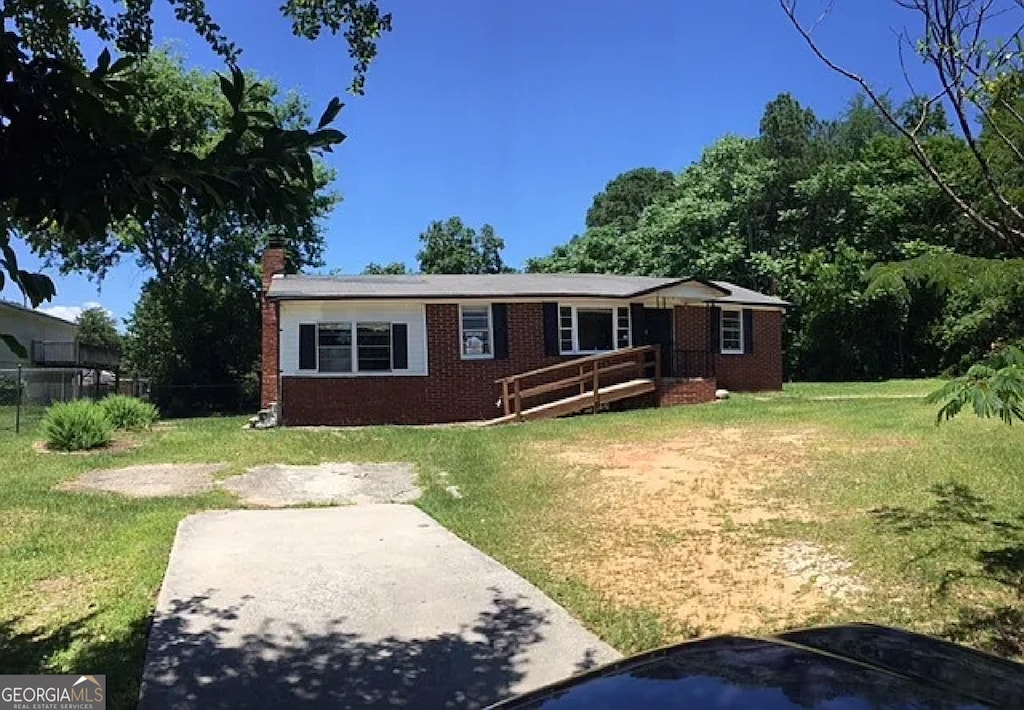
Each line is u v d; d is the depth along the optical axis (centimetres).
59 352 3684
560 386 1900
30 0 398
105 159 280
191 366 3080
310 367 1873
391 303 1908
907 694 204
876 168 3319
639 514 871
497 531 824
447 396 1930
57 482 1153
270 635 537
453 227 5831
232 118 297
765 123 4166
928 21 423
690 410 1773
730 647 246
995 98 434
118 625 561
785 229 3644
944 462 992
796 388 2488
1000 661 250
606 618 570
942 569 635
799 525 784
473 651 510
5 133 276
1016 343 567
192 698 444
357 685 461
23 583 667
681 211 3694
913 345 3127
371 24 502
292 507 978
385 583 650
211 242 3359
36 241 346
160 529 845
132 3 430
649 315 2170
